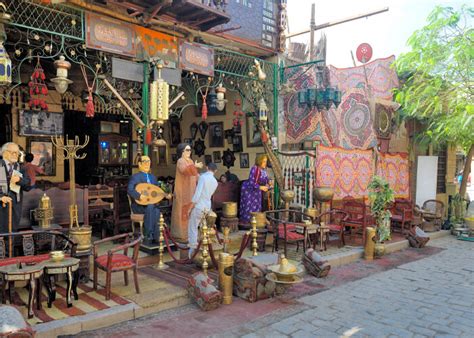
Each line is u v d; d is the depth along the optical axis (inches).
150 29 285.9
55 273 178.4
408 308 209.8
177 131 481.4
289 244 337.7
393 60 480.4
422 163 513.0
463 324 189.0
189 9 277.4
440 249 376.5
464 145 482.0
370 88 452.4
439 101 425.4
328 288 241.9
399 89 492.4
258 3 371.2
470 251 368.5
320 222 331.9
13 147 235.9
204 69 320.5
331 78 402.9
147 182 281.6
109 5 258.4
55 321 165.8
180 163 281.0
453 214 483.8
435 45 410.3
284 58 400.5
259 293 213.2
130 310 182.1
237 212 380.8
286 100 402.6
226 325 179.3
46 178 412.5
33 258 191.2
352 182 415.5
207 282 199.8
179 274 238.4
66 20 279.1
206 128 448.1
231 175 408.2
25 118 393.7
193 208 269.6
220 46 358.0
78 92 389.7
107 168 462.3
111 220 315.6
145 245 277.7
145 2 259.6
